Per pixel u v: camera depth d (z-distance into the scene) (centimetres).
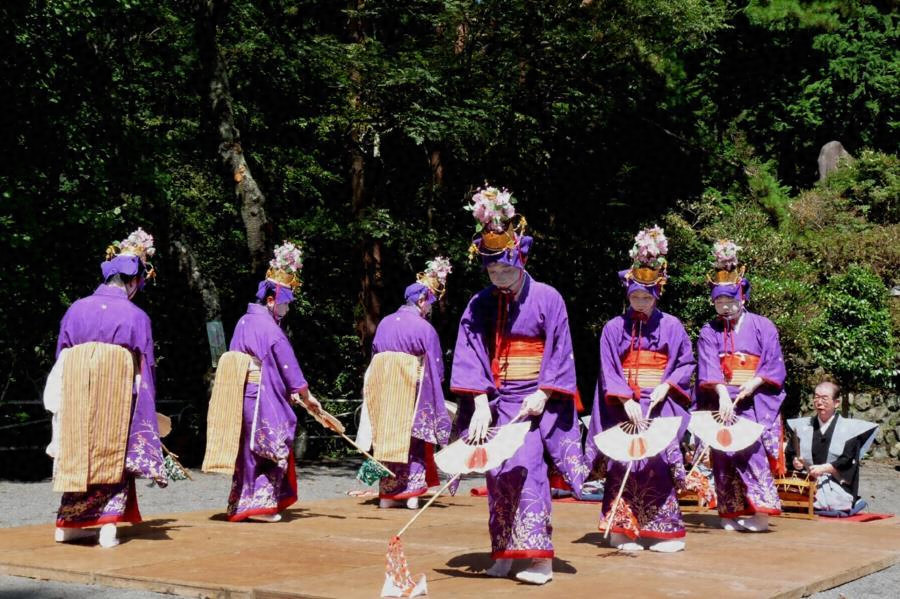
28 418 1460
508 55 1547
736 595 504
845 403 1571
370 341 1680
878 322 1531
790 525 806
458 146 1540
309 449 1620
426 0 1540
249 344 798
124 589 553
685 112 1912
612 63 1627
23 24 1188
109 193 1371
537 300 557
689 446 987
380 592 505
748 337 782
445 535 727
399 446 881
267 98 1576
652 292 686
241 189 1353
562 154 1738
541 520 534
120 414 663
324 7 1670
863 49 2612
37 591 546
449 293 1669
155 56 1483
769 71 2777
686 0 1636
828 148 2481
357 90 1482
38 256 1238
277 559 613
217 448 786
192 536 711
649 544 688
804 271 1756
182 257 1466
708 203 1961
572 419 563
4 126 1234
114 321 665
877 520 846
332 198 1797
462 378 556
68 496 665
